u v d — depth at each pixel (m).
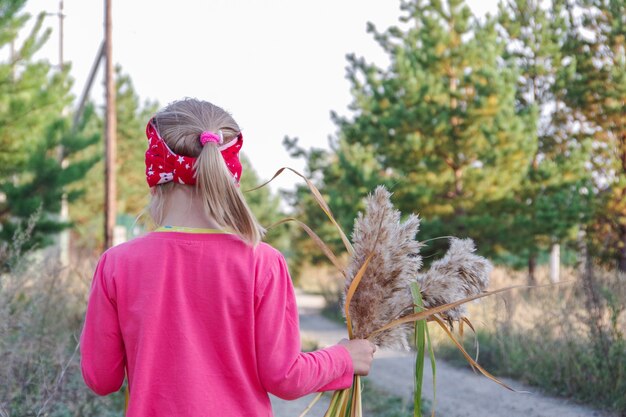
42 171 11.53
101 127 36.50
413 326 2.21
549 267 19.05
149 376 1.79
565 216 15.01
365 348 2.07
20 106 11.38
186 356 1.79
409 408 6.96
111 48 17.95
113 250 1.91
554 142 18.33
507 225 15.41
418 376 2.16
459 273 2.21
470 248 2.23
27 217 11.46
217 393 1.78
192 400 1.76
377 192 2.14
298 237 31.67
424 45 16.77
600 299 7.57
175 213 1.90
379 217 2.12
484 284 2.22
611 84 17.12
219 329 1.81
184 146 1.88
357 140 17.66
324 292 21.25
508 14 18.62
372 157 20.00
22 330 5.52
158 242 1.85
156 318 1.81
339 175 21.02
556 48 18.23
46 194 11.74
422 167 16.05
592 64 17.50
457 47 16.66
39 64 11.88
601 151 17.33
